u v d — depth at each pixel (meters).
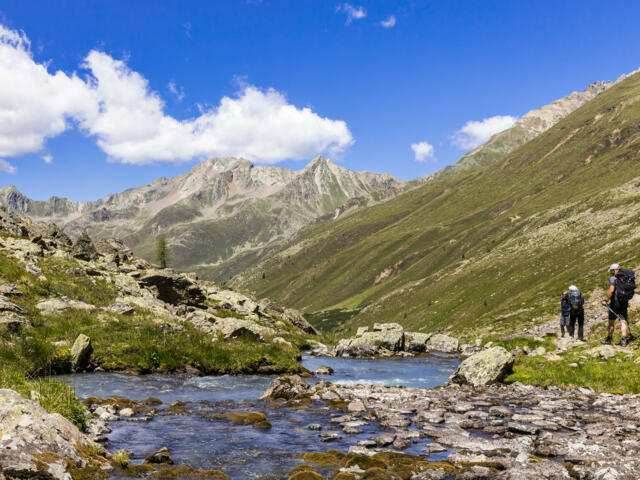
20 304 27.67
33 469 7.18
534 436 11.94
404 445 11.40
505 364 22.59
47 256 42.66
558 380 20.58
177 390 20.52
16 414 8.59
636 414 14.45
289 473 9.43
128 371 23.97
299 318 66.25
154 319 31.78
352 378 27.61
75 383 20.05
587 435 12.02
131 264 60.75
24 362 20.11
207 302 50.06
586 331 35.88
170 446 11.30
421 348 45.75
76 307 30.56
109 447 10.79
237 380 24.09
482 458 10.05
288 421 14.50
